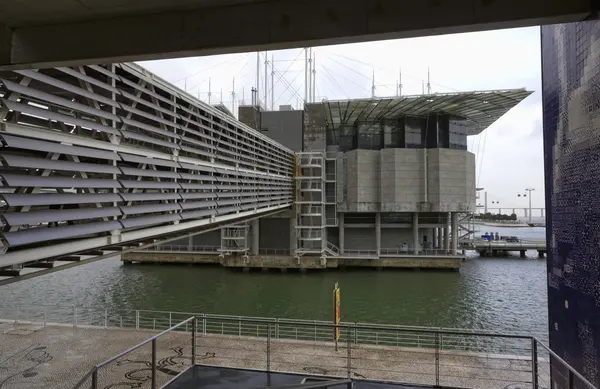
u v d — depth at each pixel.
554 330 8.81
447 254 56.34
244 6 5.27
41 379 12.21
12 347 14.97
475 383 11.06
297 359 13.04
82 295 38.03
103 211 10.07
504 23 4.67
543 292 39.72
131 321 29.44
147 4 5.19
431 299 36.66
